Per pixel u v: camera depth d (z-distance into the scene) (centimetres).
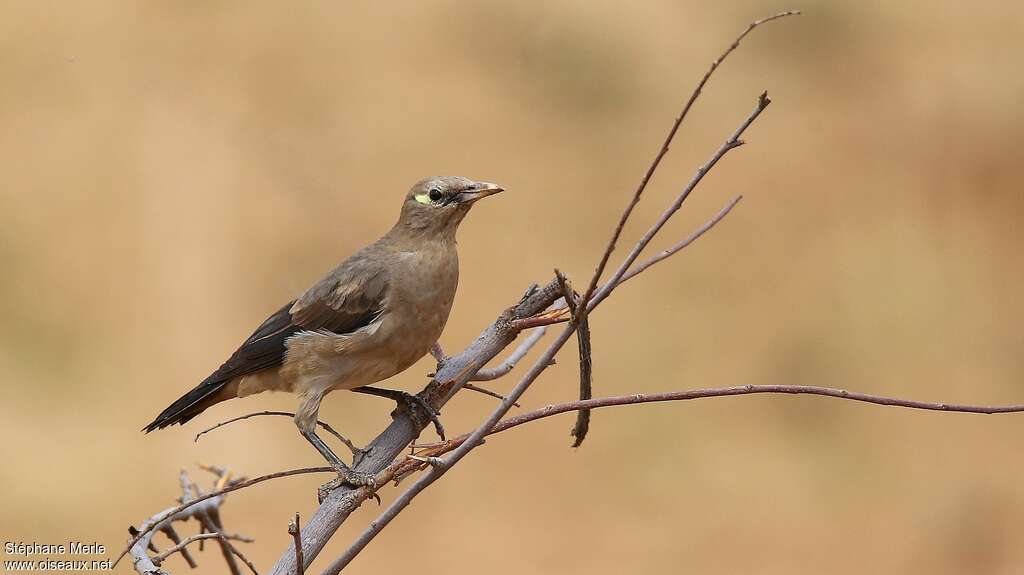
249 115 1977
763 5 2302
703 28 2275
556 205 1897
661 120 2092
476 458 1463
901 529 1345
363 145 1970
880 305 1669
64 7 2130
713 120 2106
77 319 1636
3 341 1577
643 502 1405
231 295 1684
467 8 2252
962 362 1580
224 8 2194
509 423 463
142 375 1565
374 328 723
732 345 1616
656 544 1329
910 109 2111
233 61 2088
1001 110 2053
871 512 1372
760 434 1505
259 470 1407
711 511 1382
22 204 1780
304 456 1420
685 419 1522
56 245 1722
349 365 731
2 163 1822
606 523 1370
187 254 1727
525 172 1964
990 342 1609
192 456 1425
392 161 1950
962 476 1399
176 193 1809
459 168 1956
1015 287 1681
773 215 1875
